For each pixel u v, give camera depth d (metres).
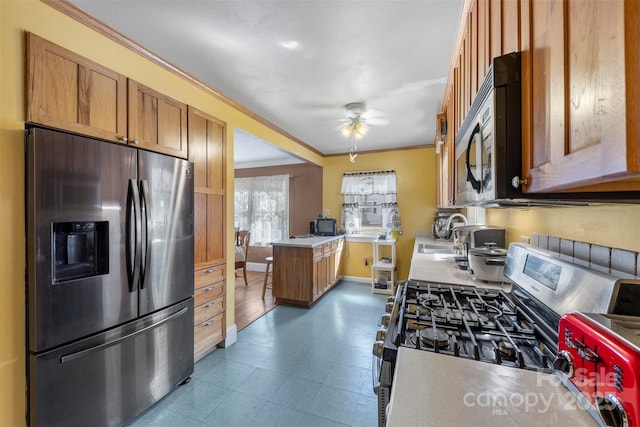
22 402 1.25
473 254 1.64
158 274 1.77
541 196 0.68
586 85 0.45
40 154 1.24
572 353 0.61
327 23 1.61
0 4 1.20
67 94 1.40
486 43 1.06
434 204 4.42
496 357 0.78
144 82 1.82
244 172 5.96
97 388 1.46
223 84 2.37
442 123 2.38
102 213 1.46
